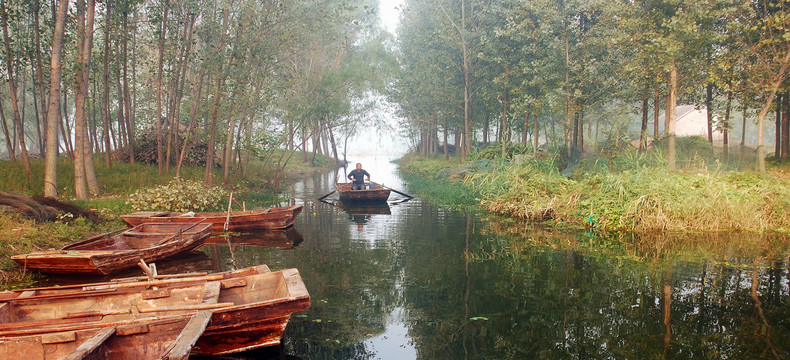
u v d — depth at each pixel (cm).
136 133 2373
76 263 689
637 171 1263
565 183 1366
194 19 1733
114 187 1484
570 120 2003
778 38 1524
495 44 2289
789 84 1662
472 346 488
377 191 1642
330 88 2319
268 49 1800
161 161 1752
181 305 457
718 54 1741
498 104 2822
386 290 675
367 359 456
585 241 996
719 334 508
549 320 557
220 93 1702
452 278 731
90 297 503
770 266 775
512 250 919
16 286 670
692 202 1099
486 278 729
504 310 593
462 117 3120
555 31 1959
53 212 1013
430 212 1473
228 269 780
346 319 567
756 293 638
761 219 1086
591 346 485
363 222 1287
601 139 1827
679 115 3328
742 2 1556
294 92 2217
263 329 465
